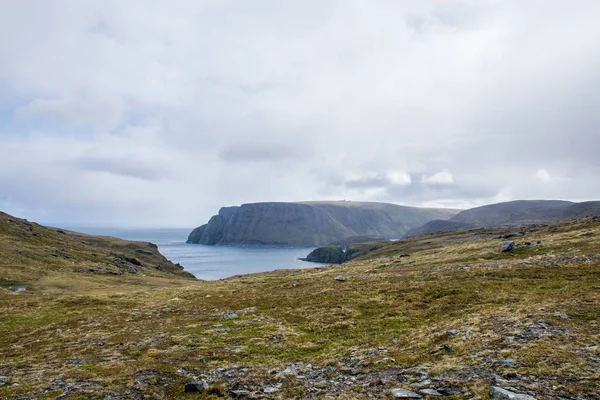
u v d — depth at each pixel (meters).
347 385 16.27
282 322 32.75
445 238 168.75
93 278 93.00
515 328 20.86
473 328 22.34
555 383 13.13
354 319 31.36
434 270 53.81
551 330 19.53
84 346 28.45
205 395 16.33
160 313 42.69
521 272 41.97
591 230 70.31
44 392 16.88
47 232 159.12
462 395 13.34
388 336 25.36
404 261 81.50
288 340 26.72
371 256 183.25
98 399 15.81
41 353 27.06
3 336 34.38
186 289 67.69
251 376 18.81
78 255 127.19
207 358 22.80
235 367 20.80
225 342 27.11
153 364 21.16
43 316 43.84
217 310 41.94
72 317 42.91
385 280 49.50
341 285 49.38
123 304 52.03
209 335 29.45
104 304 52.22
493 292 33.91
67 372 20.52
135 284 93.62
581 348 16.33
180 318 38.59
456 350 18.95
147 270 148.25
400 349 21.52
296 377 18.27
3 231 121.44
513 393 12.45
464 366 16.42
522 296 30.91
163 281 105.12
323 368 19.59
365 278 54.62
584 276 36.12
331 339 26.34
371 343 23.98
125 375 19.08
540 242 64.00
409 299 35.97
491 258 61.09
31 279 77.81
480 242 94.00
